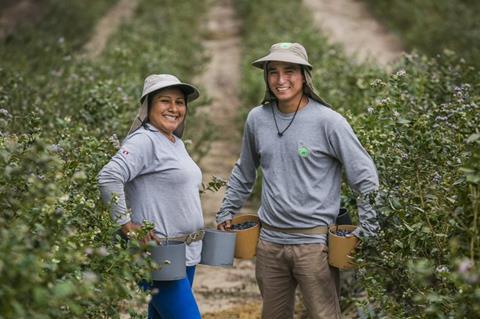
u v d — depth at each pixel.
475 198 5.90
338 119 7.30
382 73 13.91
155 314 7.75
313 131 7.35
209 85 27.81
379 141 8.47
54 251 5.63
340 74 16.95
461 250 6.15
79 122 11.09
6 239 5.07
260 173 15.21
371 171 7.25
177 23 35.72
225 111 23.81
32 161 6.04
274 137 7.49
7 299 4.75
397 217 7.25
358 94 13.87
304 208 7.37
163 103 7.29
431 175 7.55
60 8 37.59
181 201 7.25
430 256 7.02
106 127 11.13
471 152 6.57
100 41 35.59
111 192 6.95
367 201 7.29
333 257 7.38
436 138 7.73
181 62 26.59
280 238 7.50
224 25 40.75
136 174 7.12
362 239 7.25
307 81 7.37
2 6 41.84
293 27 30.12
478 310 5.54
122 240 6.93
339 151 7.30
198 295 11.09
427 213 6.97
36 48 21.81
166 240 7.21
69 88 14.27
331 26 35.88
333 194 7.46
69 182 7.01
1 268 4.68
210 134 17.91
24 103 12.27
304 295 7.52
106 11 44.41
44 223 5.79
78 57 18.73
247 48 31.00
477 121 7.55
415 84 12.01
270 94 7.57
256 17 36.34
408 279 7.11
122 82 15.38
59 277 5.71
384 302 7.39
